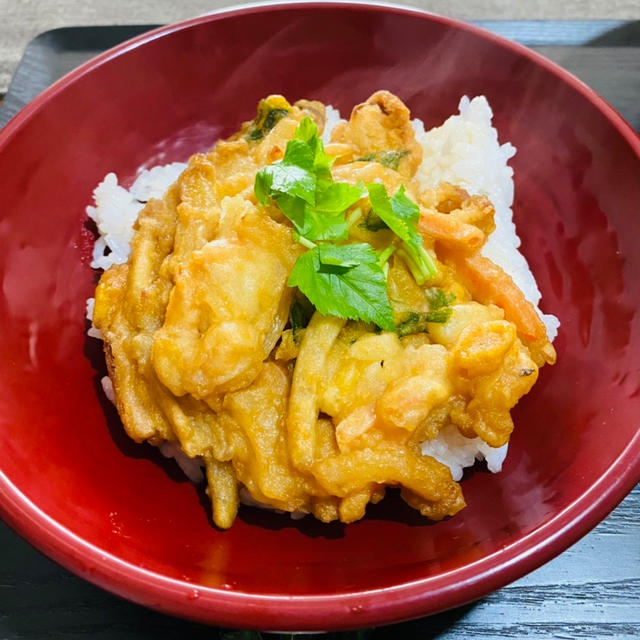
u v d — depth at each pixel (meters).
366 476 0.21
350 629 0.18
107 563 0.18
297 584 0.20
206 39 0.29
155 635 0.22
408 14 0.29
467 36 0.29
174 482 0.24
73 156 0.28
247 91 0.31
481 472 0.24
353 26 0.30
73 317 0.26
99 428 0.24
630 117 0.32
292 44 0.30
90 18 0.39
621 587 0.22
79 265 0.27
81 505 0.21
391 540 0.23
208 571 0.20
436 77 0.31
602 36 0.34
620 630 0.22
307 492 0.22
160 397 0.22
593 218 0.27
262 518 0.23
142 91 0.29
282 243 0.22
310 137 0.23
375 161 0.26
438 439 0.24
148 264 0.24
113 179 0.28
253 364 0.21
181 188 0.25
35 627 0.22
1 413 0.22
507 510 0.23
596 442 0.22
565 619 0.22
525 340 0.24
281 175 0.21
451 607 0.18
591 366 0.24
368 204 0.23
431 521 0.23
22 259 0.25
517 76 0.29
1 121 0.31
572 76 0.28
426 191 0.26
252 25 0.30
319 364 0.22
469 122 0.29
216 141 0.31
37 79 0.33
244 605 0.18
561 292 0.27
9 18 0.39
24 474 0.21
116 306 0.24
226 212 0.23
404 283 0.23
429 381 0.21
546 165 0.29
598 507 0.19
